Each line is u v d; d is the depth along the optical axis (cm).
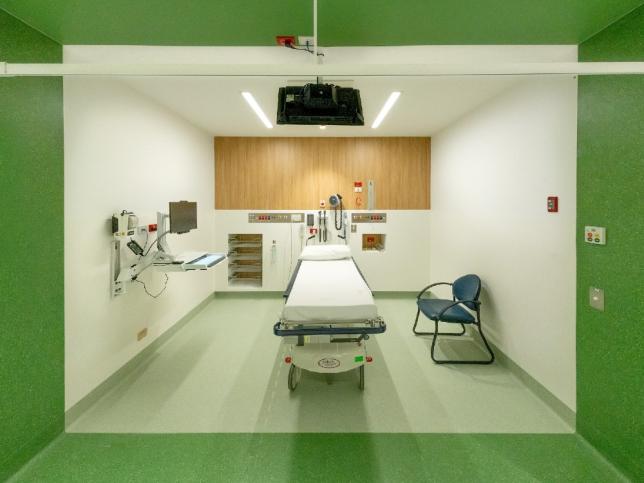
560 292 240
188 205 365
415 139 549
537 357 269
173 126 402
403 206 554
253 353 351
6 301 187
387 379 297
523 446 214
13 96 189
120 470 195
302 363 263
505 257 316
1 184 183
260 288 561
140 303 329
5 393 187
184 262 308
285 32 219
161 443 217
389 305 518
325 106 225
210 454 208
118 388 283
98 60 235
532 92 272
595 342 209
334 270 360
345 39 228
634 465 184
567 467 197
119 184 294
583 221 216
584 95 214
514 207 300
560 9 190
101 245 269
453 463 201
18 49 199
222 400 266
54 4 186
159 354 349
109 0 184
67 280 232
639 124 177
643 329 178
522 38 223
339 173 550
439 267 513
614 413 196
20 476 191
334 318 243
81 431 229
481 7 191
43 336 211
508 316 311
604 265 201
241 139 548
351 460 203
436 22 207
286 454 208
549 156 251
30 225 201
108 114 278
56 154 220
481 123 366
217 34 221
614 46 201
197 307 478
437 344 371
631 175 182
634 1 180
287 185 551
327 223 552
